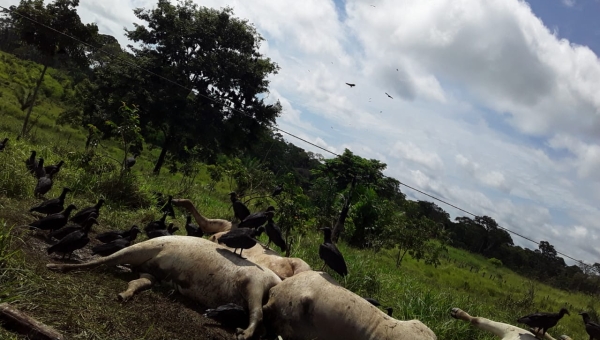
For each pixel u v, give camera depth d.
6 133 19.33
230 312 6.13
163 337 5.39
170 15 29.67
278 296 6.61
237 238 6.81
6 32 66.62
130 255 6.89
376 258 22.41
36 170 11.41
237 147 32.91
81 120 28.80
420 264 26.77
